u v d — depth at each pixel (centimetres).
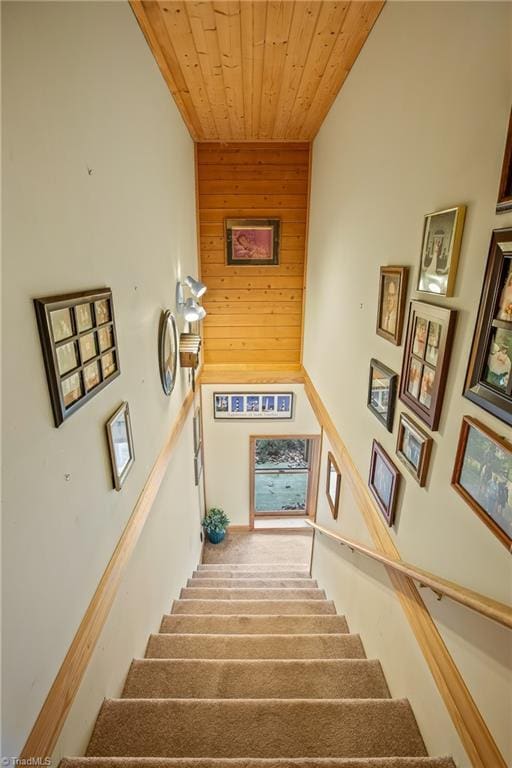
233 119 318
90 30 124
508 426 92
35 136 91
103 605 132
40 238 93
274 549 474
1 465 78
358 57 217
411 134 148
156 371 216
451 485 118
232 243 399
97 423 130
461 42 111
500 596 95
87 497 122
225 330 432
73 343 109
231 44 210
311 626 242
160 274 224
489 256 97
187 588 312
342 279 260
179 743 137
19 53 84
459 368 115
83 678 126
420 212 141
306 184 386
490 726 99
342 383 262
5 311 79
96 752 133
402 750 136
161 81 227
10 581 81
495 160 96
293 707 149
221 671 179
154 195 211
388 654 174
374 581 197
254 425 458
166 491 251
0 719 78
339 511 273
